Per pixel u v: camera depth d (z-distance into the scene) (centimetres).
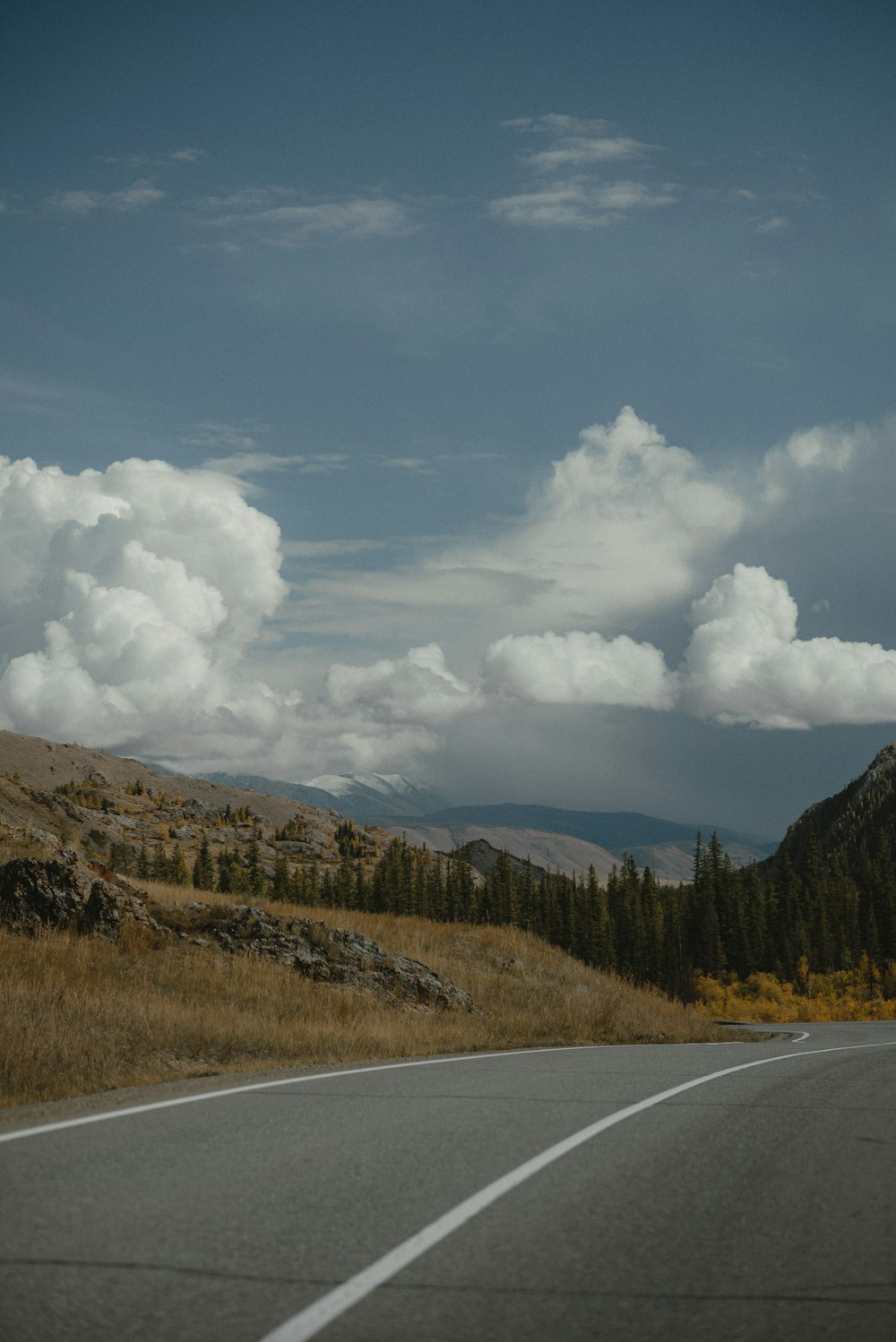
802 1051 1836
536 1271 491
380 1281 470
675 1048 1861
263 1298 446
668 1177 684
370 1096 1018
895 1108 1010
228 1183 633
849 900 11438
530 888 12219
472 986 2667
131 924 1997
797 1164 737
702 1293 468
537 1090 1081
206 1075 1203
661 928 10781
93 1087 1094
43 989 1438
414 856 14475
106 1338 401
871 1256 525
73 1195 600
